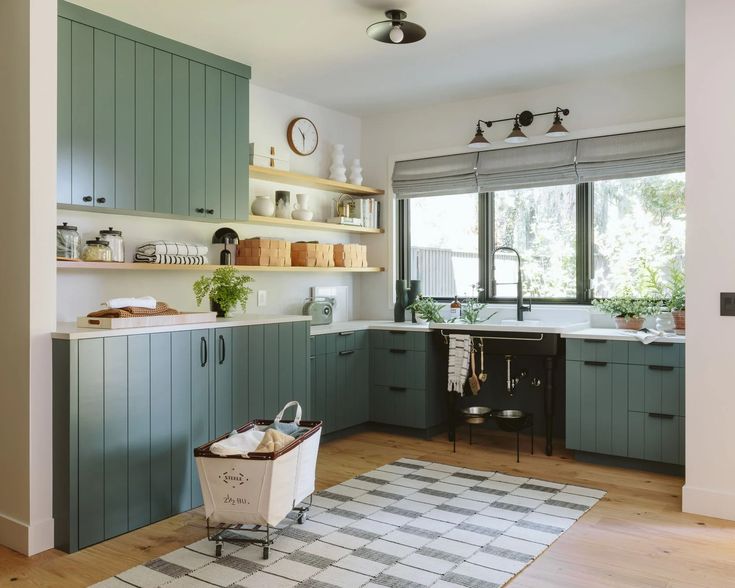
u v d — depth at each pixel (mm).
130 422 2990
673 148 4301
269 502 2689
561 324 4762
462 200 5305
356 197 5652
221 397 3455
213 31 3725
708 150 3135
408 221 5617
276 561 2650
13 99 2857
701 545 2812
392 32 3416
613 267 4664
